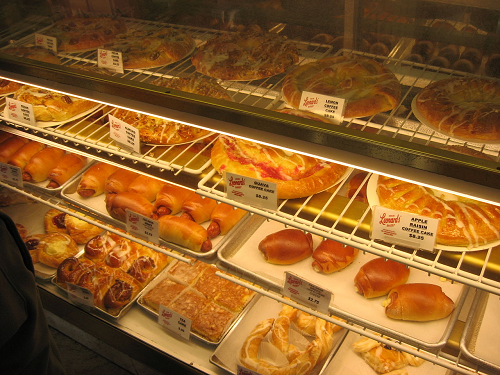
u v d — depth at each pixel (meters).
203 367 1.83
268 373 1.65
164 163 1.47
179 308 1.92
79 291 2.03
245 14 1.30
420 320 1.42
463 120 0.96
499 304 1.46
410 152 0.93
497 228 1.15
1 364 1.32
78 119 1.73
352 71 1.09
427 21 1.11
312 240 1.71
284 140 1.08
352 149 1.00
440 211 1.20
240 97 1.14
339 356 1.76
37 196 2.04
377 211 1.19
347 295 1.54
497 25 1.05
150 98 1.19
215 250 1.66
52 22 1.45
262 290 1.63
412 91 1.05
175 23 1.35
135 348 1.99
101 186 1.96
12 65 1.37
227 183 1.35
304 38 1.18
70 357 2.36
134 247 2.15
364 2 1.20
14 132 1.81
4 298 1.22
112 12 1.45
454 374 1.65
